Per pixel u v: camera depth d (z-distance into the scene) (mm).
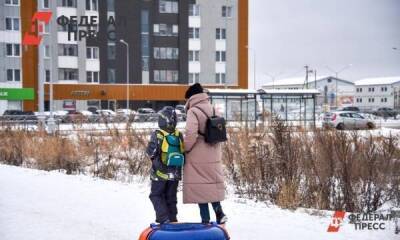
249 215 7727
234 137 11938
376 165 8945
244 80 71750
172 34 69500
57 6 64500
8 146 15648
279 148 9820
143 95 66938
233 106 32250
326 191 8914
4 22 61219
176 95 68438
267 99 32812
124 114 19688
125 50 67250
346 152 9047
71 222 7387
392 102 121125
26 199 9156
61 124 31016
